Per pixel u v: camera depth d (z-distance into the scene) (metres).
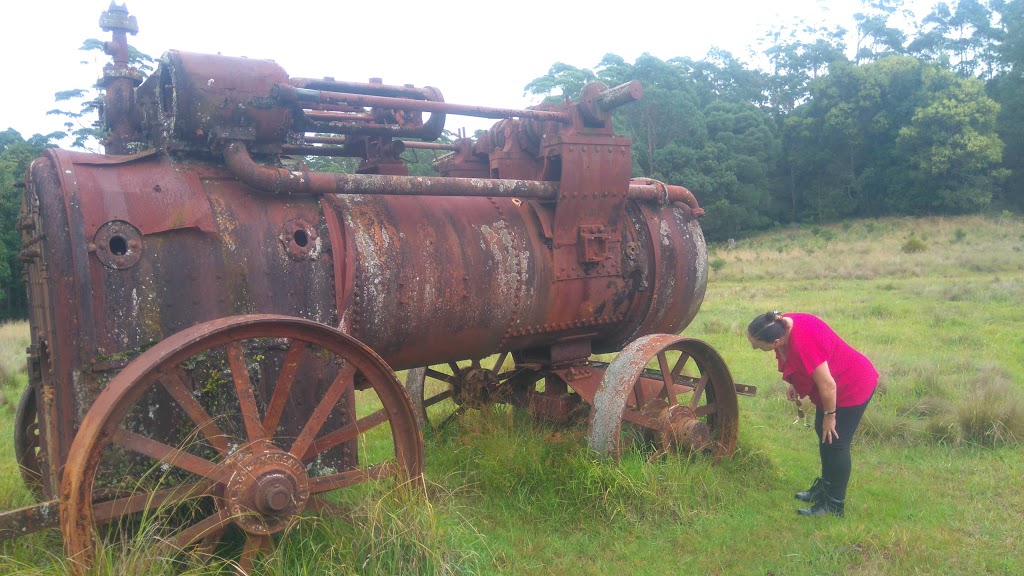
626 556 3.93
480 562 3.64
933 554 3.88
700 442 4.94
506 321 4.89
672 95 47.97
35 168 3.48
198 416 3.23
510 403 6.12
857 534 4.11
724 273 25.64
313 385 3.93
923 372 7.55
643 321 5.73
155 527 3.16
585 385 5.50
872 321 12.00
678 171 48.16
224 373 3.65
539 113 4.87
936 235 38.22
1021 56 51.69
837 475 4.43
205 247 3.62
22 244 3.84
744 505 4.59
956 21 67.19
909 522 4.33
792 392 4.83
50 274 3.29
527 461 4.72
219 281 3.64
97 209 3.38
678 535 4.16
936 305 13.77
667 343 4.85
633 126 49.00
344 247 4.09
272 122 3.93
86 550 2.89
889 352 8.86
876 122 51.25
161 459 3.09
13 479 4.76
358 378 4.33
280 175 3.80
